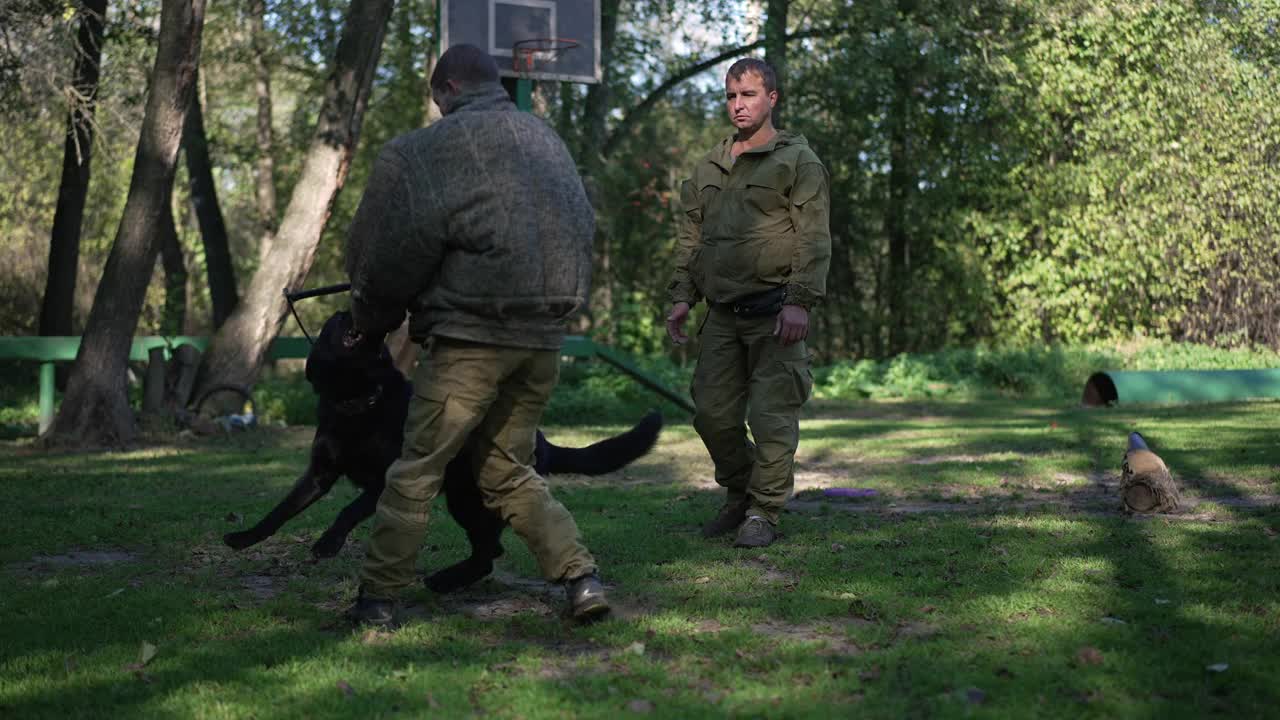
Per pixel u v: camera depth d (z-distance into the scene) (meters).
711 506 5.72
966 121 17.95
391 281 3.00
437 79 3.15
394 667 2.83
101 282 9.55
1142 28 16.92
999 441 8.91
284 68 19.34
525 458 3.24
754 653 2.90
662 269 21.22
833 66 17.36
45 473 7.37
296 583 3.89
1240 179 16.67
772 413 4.51
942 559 4.08
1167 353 16.33
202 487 6.63
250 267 25.31
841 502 5.86
